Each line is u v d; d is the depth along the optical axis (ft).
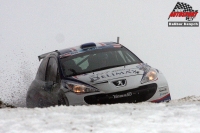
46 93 110.01
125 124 58.18
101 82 97.66
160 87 99.96
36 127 57.16
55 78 108.27
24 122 60.95
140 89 97.50
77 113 69.72
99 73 102.22
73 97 96.89
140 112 68.33
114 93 95.96
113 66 107.45
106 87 96.53
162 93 100.22
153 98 98.78
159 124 57.62
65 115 66.95
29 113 70.69
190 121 59.16
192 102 81.61
